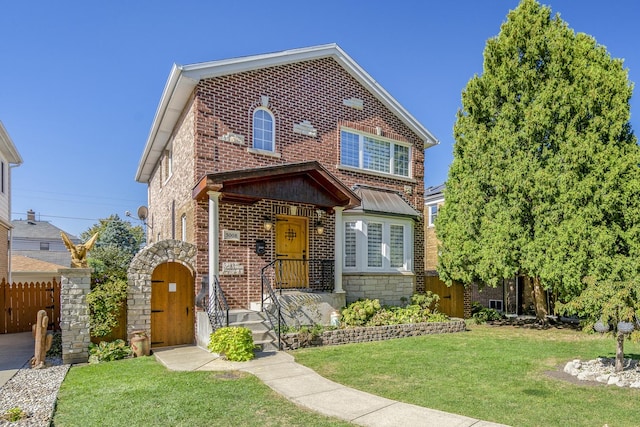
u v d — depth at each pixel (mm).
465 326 13000
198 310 10523
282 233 12320
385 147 15438
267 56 12211
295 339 9602
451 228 14430
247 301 11227
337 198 11984
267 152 12125
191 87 11289
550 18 12594
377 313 12047
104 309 9195
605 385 6473
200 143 11000
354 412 5254
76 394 6168
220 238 10977
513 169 12344
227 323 9086
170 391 6156
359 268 13141
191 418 5035
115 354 8922
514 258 12242
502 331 12719
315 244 12789
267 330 9812
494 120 13656
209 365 7918
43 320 8461
